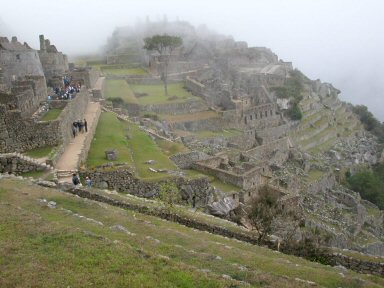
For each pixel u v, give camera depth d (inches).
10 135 1577.3
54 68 3474.4
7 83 2456.9
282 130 4537.4
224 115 4042.8
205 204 1726.1
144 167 1798.7
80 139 1840.6
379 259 1158.3
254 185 2246.6
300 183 3302.2
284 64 6560.0
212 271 776.9
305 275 859.4
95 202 1197.7
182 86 4953.3
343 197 3592.5
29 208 1044.5
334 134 5398.6
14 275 673.6
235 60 6417.3
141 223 1071.0
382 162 5393.7
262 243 1257.4
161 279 696.4
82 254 758.5
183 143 2918.3
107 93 3939.5
